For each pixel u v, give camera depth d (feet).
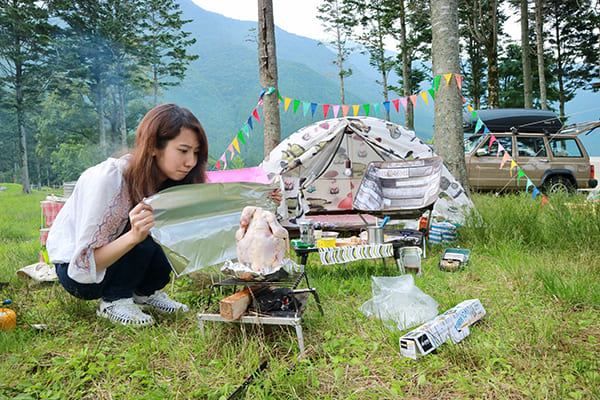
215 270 12.74
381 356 7.33
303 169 22.18
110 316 8.96
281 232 7.77
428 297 9.41
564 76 85.56
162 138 8.18
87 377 6.61
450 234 15.93
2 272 13.15
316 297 8.84
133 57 127.44
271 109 23.22
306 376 6.42
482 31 56.54
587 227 13.85
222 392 6.12
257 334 7.88
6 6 105.09
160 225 8.22
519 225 15.57
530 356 6.75
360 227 17.51
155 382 6.56
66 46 113.39
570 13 79.20
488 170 31.96
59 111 128.26
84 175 8.47
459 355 6.98
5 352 7.59
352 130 18.75
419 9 76.07
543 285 10.16
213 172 12.76
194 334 8.13
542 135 32.94
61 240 8.46
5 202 64.39
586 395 5.72
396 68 95.76
